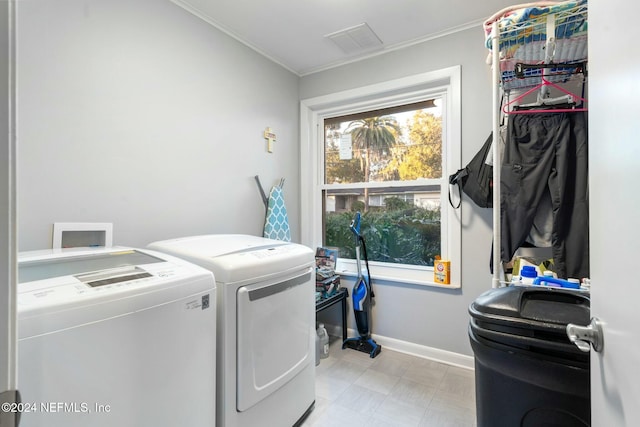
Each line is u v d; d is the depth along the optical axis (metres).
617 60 0.54
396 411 1.67
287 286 1.43
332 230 2.88
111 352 0.77
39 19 1.24
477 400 0.94
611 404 0.54
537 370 0.80
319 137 2.91
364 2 1.83
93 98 1.41
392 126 2.58
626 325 0.49
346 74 2.59
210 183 1.98
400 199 2.54
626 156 0.50
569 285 1.32
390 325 2.46
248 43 2.26
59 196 1.31
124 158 1.54
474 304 0.95
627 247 0.49
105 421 0.76
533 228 1.68
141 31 1.61
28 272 0.90
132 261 1.09
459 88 2.11
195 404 0.99
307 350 1.60
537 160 1.63
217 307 1.17
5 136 0.35
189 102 1.86
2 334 0.35
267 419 1.33
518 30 1.40
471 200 2.11
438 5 1.85
